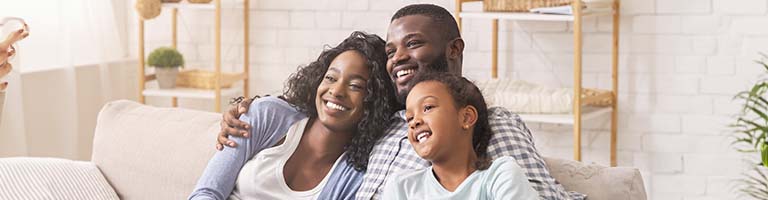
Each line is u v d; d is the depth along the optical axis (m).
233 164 2.44
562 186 2.19
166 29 4.78
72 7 4.23
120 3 4.56
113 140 2.79
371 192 2.30
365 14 4.48
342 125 2.41
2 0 3.87
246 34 4.63
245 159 2.46
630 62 4.16
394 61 2.36
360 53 2.43
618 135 4.25
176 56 4.50
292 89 2.53
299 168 2.47
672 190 4.20
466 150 2.08
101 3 4.38
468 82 2.14
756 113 3.98
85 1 4.30
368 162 2.40
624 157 4.25
